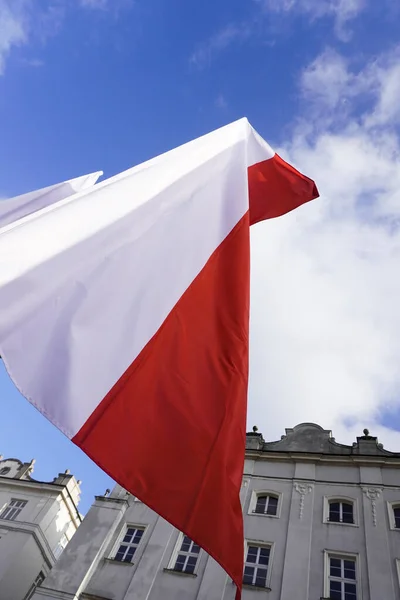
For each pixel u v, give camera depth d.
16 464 29.23
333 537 17.38
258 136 11.91
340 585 15.95
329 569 16.50
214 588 16.31
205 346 5.56
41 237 5.11
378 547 16.58
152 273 5.79
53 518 25.11
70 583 17.19
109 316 5.03
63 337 4.54
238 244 7.10
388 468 19.48
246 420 5.29
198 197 7.30
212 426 4.86
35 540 23.64
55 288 4.82
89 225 5.62
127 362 4.82
